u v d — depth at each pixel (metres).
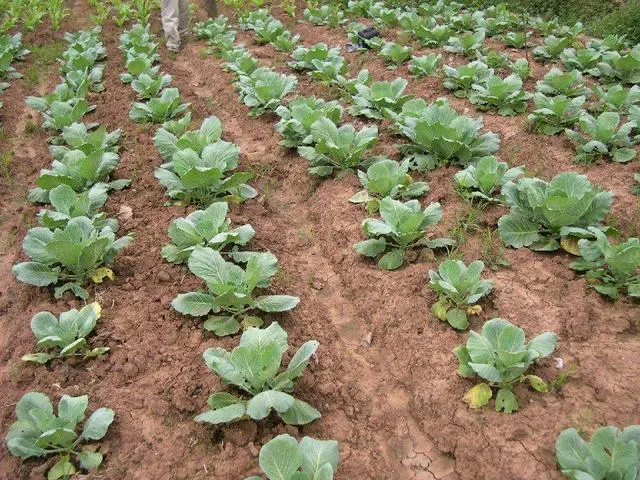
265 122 3.51
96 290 2.10
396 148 2.90
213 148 2.61
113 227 2.39
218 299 1.83
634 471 1.22
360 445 1.58
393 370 1.83
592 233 1.98
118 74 4.40
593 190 2.07
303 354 1.56
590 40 4.69
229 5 6.48
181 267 2.20
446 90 3.65
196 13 6.32
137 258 2.27
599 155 2.74
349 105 3.53
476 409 1.56
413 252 2.17
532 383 1.57
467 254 2.14
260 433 1.55
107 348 1.81
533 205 2.05
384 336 1.95
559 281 1.94
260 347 1.57
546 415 1.51
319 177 2.84
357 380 1.80
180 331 1.92
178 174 2.66
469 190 2.48
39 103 3.54
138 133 3.38
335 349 1.92
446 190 2.51
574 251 2.04
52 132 3.52
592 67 3.83
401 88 3.23
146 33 4.92
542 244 2.12
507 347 1.55
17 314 2.08
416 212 2.18
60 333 1.79
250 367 1.51
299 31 5.38
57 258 2.01
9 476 1.48
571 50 3.96
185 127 3.12
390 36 4.90
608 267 1.93
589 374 1.61
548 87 3.33
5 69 4.35
